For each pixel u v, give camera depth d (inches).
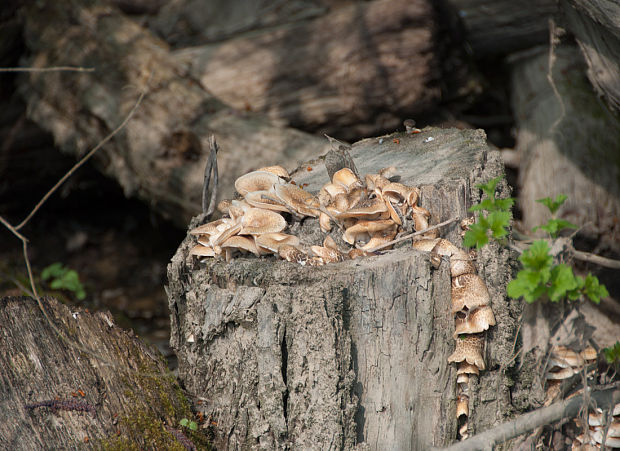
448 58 267.3
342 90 258.5
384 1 259.3
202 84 262.8
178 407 128.6
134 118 241.0
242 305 114.2
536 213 231.8
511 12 272.8
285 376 116.9
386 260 115.5
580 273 200.8
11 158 297.9
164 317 267.9
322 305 109.3
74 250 318.3
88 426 114.7
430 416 122.7
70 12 264.2
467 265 121.8
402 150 156.2
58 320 133.4
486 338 126.0
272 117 262.1
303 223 131.6
